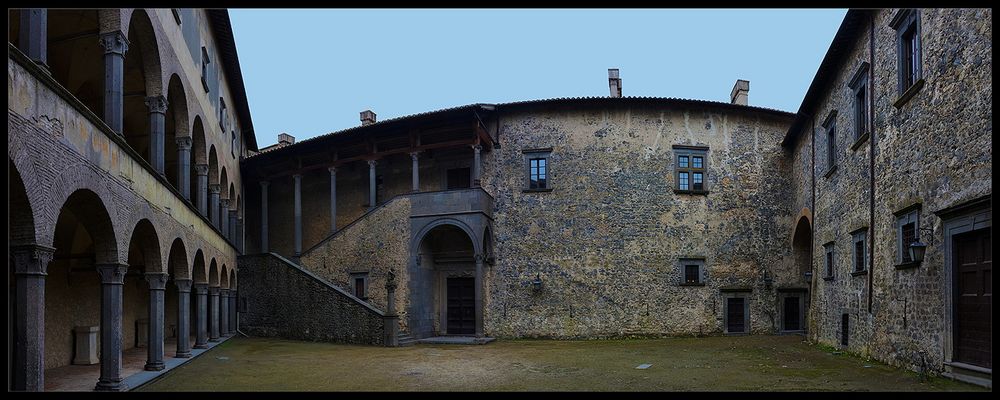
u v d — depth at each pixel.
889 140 13.88
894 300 13.45
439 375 13.18
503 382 12.09
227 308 22.67
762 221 24.55
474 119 23.03
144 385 11.61
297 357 16.84
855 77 16.23
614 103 24.03
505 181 24.28
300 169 27.31
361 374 13.38
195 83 17.45
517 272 23.77
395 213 23.59
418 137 24.22
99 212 9.87
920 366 12.04
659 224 23.69
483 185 24.53
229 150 24.80
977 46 10.03
